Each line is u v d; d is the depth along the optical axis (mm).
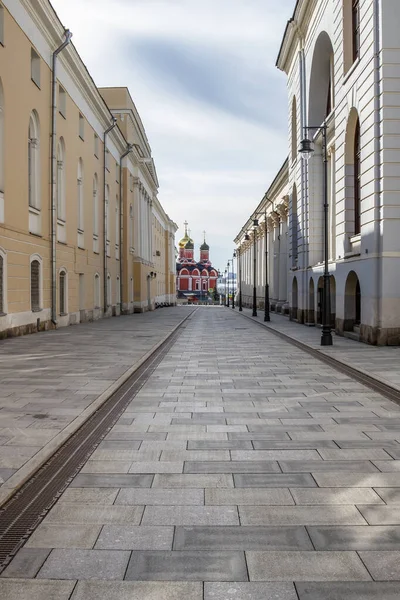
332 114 22031
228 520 3977
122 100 44406
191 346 17094
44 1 19938
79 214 28562
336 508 4191
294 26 28062
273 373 11188
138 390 9227
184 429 6566
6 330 18016
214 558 3412
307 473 4984
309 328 25969
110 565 3320
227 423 6875
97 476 4906
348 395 8773
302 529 3828
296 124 31781
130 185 44938
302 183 28625
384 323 15812
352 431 6465
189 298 125250
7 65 17625
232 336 21406
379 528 3840
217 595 2998
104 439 6133
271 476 4906
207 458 5434
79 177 28516
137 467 5156
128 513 4102
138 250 47500
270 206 51625
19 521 3959
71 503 4289
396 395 8758
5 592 3020
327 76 26297
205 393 8953
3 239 17453
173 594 3008
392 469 5090
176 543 3613
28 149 20078
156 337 19750
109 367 11648
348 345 16266
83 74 26797
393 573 3234
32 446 5680
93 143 31516
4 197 17547
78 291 28047
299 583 3127
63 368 11477
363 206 16844
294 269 32125
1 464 5090
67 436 6086
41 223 21453
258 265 63844
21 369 11297
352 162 19188
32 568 3289
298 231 30016
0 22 17156
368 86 16188
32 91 20172
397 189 15453
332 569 3281
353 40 19031
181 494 4480
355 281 19297
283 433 6383
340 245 20016
